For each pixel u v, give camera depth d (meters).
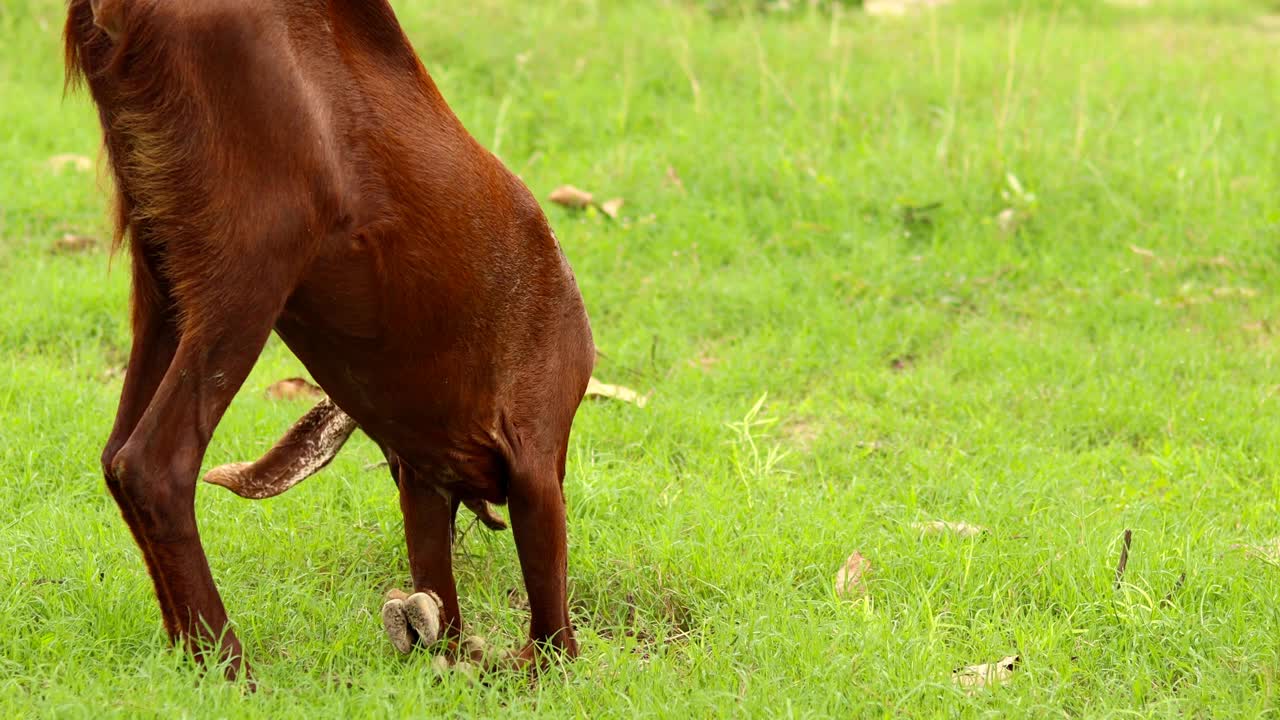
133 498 4.38
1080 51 15.22
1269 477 7.44
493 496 5.30
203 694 4.53
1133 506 6.89
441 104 4.86
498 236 4.93
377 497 6.79
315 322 4.71
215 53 4.27
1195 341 9.28
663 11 16.27
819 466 7.54
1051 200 11.20
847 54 14.03
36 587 5.53
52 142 12.01
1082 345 9.33
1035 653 5.46
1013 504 6.93
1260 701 5.03
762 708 4.89
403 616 5.11
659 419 8.02
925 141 12.35
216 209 4.34
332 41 4.52
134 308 4.75
